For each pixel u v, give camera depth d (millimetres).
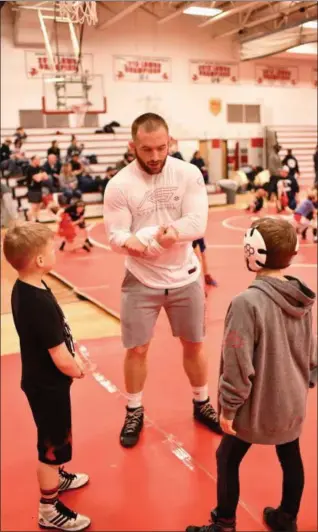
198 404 3375
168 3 18312
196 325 3119
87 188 15141
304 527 2465
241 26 19641
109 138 18391
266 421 2086
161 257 2938
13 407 3680
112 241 2826
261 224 2039
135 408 3279
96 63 18828
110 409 3619
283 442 2141
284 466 2270
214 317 5535
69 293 6773
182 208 2904
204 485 2793
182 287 3021
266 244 1995
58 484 2477
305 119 23594
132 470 2938
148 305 3031
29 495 2748
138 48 19469
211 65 21000
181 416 3492
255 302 1976
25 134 16234
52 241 2209
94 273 7613
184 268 3016
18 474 2926
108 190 2883
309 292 2074
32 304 2148
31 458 3072
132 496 2717
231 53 21281
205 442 3189
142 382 3246
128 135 18688
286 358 2047
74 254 9078
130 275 3023
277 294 1997
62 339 2207
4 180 14875
